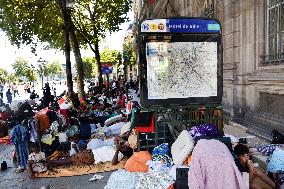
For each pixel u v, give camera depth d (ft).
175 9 67.15
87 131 28.73
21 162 22.15
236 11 29.43
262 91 25.38
